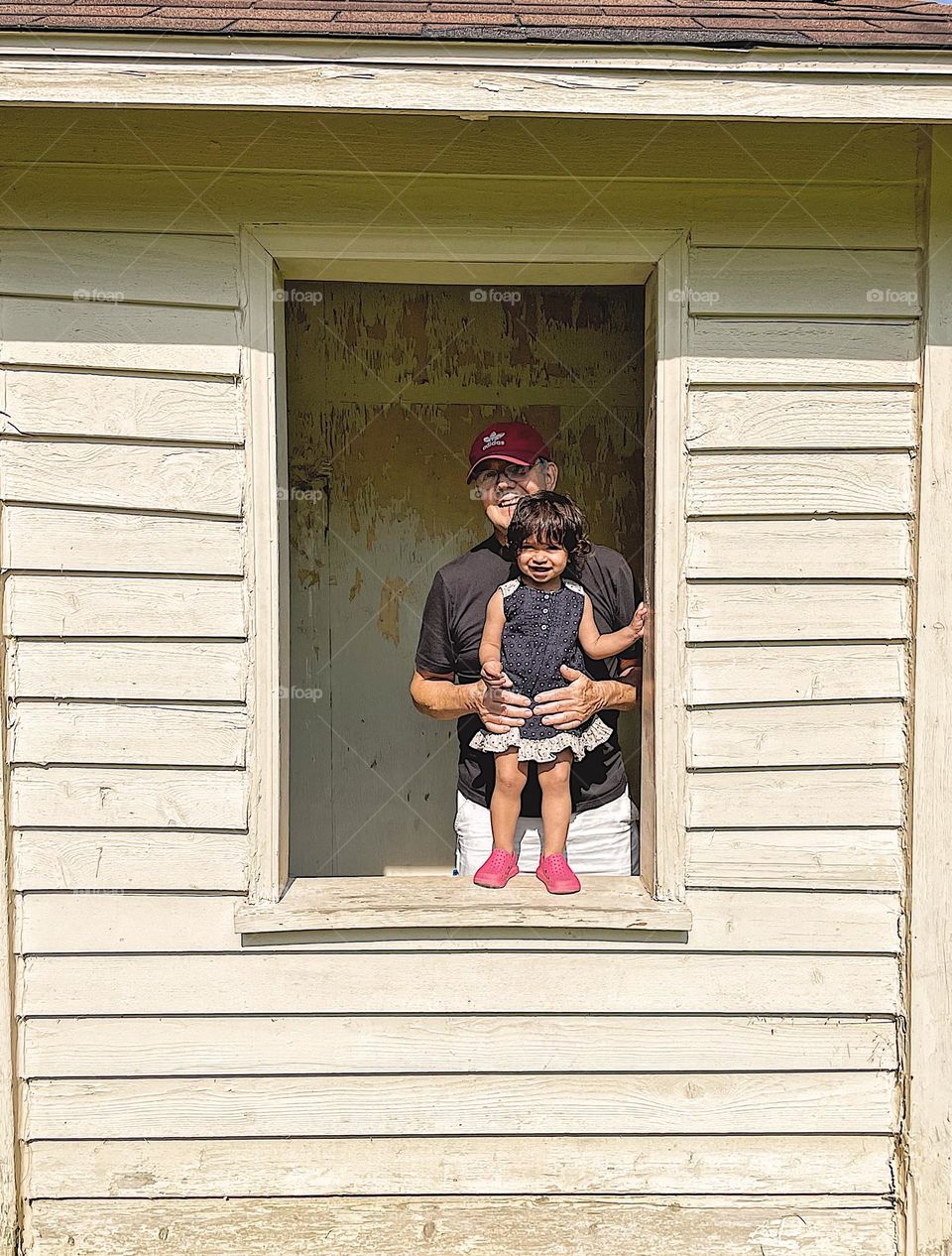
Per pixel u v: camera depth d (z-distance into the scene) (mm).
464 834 2852
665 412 2508
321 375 3432
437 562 3494
